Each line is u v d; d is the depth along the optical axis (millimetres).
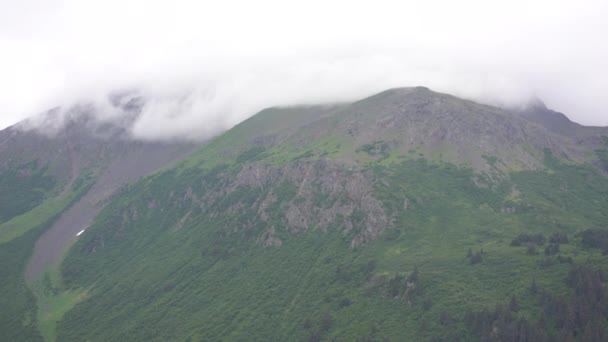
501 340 190000
